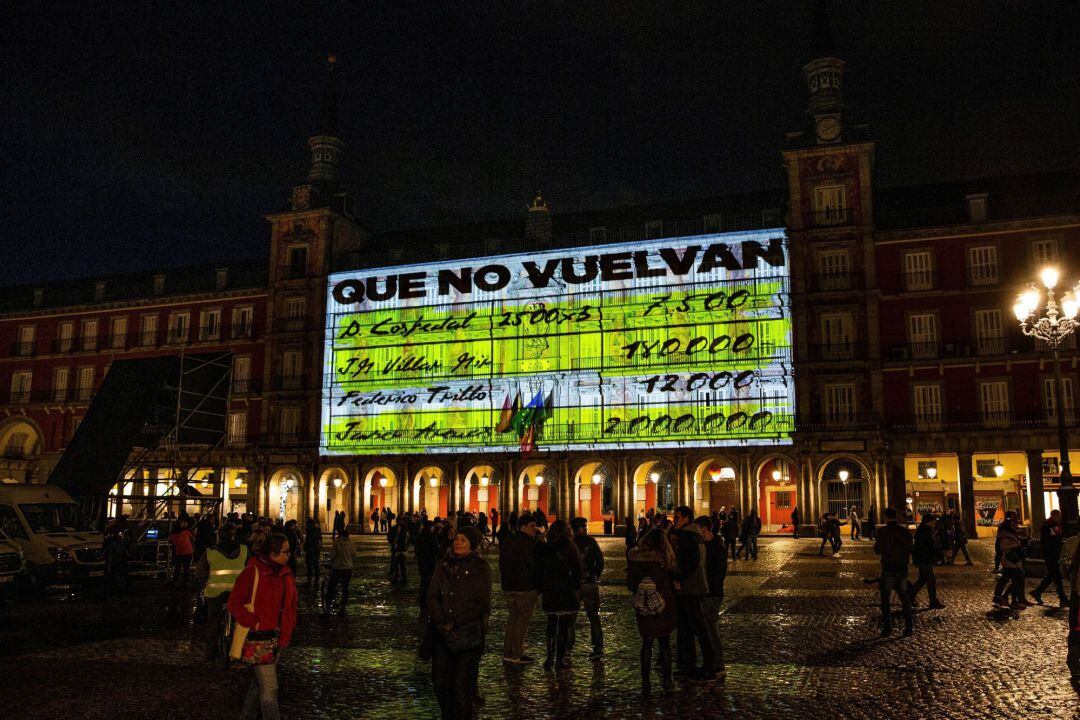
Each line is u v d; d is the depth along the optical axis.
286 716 9.64
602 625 16.47
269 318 62.03
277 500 60.72
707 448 51.56
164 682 11.34
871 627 15.24
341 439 59.06
